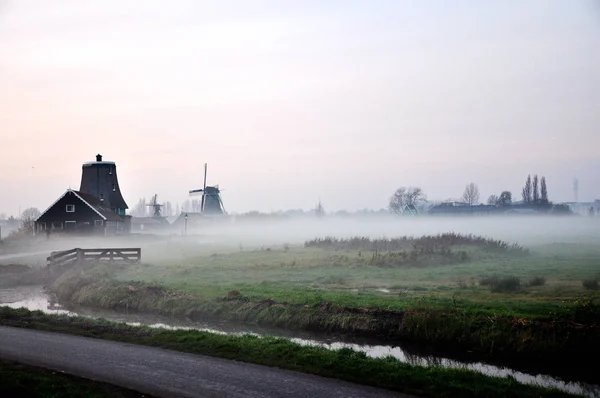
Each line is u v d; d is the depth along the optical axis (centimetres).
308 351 1549
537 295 2298
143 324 2203
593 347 1588
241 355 1523
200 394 1194
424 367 1421
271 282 2938
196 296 2489
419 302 2123
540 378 1483
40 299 2839
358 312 2070
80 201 7100
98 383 1246
